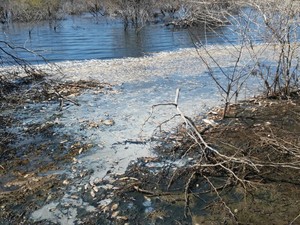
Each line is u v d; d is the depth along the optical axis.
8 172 5.99
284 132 6.89
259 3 8.52
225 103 8.19
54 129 7.70
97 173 5.86
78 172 5.91
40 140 7.19
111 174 5.81
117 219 4.73
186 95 9.65
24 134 7.50
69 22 34.69
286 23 8.07
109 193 5.31
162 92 10.03
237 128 7.21
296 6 7.91
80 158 6.38
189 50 17.34
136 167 5.98
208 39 19.98
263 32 9.31
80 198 5.22
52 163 6.24
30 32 25.89
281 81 9.77
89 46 20.06
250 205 4.88
